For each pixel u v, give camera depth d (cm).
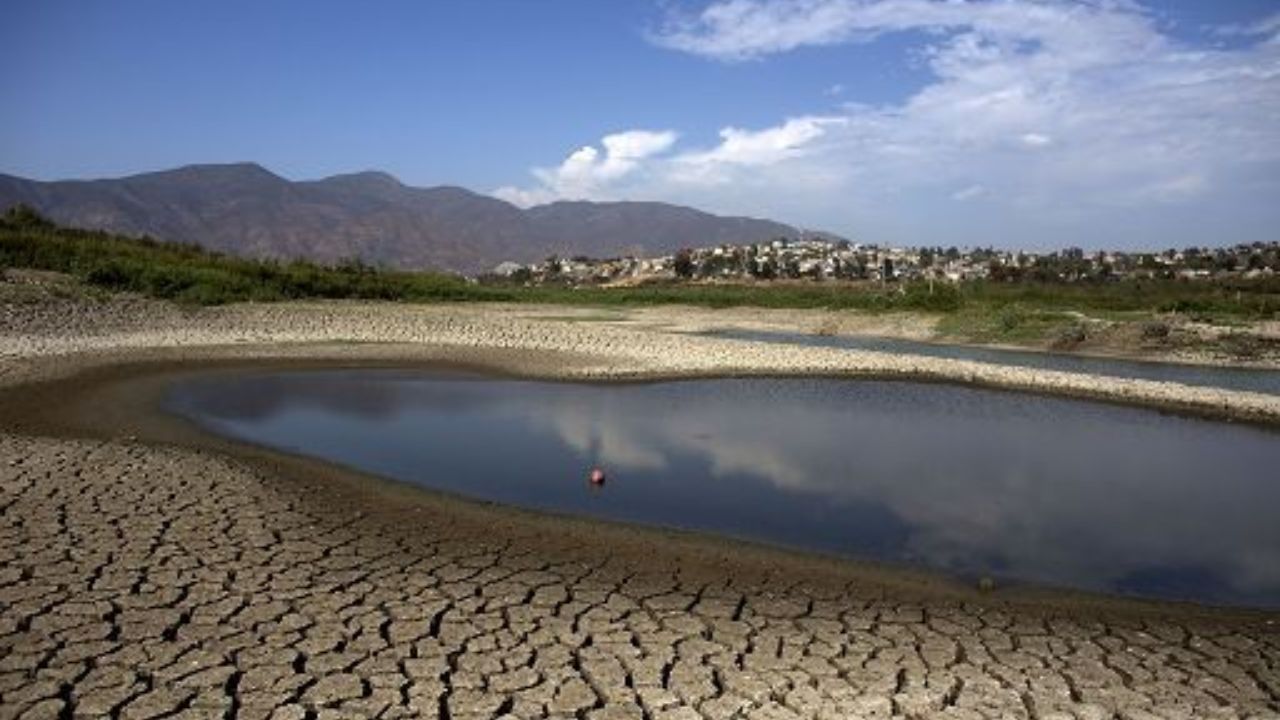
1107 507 1265
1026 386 2384
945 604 867
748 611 823
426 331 3053
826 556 1000
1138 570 1007
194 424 1555
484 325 3253
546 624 770
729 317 5231
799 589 890
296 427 1595
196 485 1129
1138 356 3628
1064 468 1503
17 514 973
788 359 2694
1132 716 649
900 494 1288
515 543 990
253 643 704
